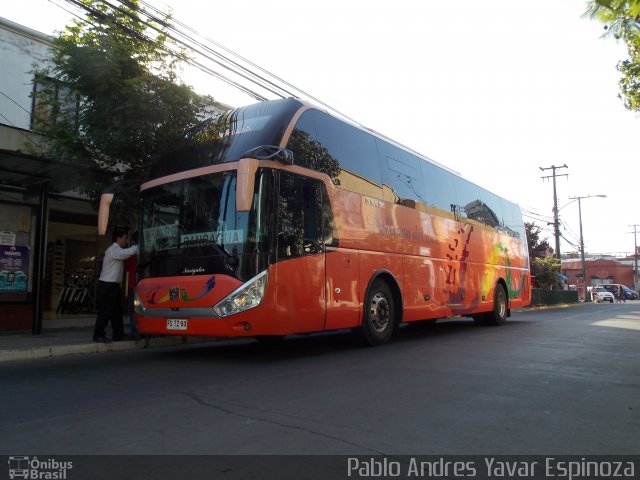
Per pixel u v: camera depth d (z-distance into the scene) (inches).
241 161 272.2
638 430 170.7
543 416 185.6
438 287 449.1
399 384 235.9
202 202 300.7
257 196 283.3
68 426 169.5
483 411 190.9
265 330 278.5
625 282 3061.0
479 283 531.2
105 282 361.7
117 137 384.8
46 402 201.0
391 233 389.1
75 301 554.3
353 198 353.4
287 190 298.8
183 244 302.0
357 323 347.3
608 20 193.9
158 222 319.3
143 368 278.5
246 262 278.2
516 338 433.4
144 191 332.2
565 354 336.5
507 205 642.2
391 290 391.5
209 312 280.1
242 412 186.5
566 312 992.2
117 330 370.0
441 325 588.1
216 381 241.3
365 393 217.3
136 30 410.9
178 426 169.6
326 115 343.6
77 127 403.9
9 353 305.1
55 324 512.4
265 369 274.2
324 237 321.4
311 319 305.1
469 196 534.3
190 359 312.2
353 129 369.7
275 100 323.3
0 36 467.8
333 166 339.6
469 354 332.8
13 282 484.4
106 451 146.6
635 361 309.1
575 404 203.3
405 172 423.2
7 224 481.4
